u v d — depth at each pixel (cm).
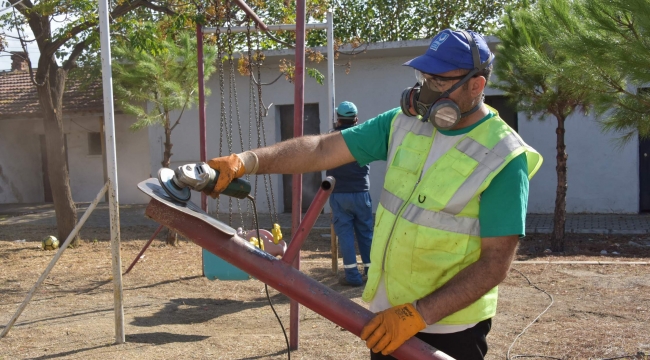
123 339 479
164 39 942
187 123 1466
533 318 542
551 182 1308
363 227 687
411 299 227
